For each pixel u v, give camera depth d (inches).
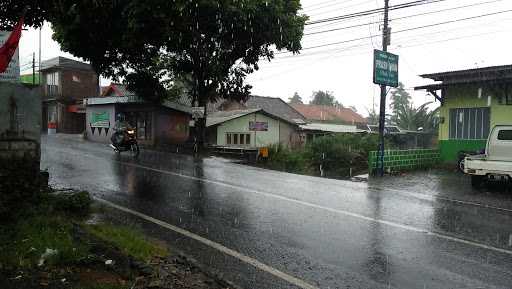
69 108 1510.8
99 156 690.8
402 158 654.5
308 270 209.2
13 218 233.6
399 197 415.2
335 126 1550.2
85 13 420.8
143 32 577.9
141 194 383.6
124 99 1043.3
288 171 668.7
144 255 208.5
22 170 270.8
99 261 188.4
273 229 279.4
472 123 679.1
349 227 288.8
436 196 431.5
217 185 445.7
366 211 340.8
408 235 272.5
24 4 290.5
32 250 188.7
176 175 509.7
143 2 516.7
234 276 199.9
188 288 169.6
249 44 798.5
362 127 1592.0
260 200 373.4
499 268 215.0
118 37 622.8
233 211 327.6
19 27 265.0
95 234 231.5
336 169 746.8
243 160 768.9
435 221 313.6
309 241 255.1
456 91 694.5
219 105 1533.0
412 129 1250.6
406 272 208.2
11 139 272.2
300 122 1396.4
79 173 493.4
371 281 196.9
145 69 853.2
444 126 711.7
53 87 1549.0
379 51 580.1
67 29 618.2
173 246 240.7
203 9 672.4
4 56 262.2
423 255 233.6
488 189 481.4
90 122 1197.7
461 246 251.0
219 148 888.3
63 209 288.4
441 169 675.4
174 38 588.1
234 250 236.4
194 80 907.4
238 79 888.9
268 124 1232.2
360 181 543.5
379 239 262.2
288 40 780.6
